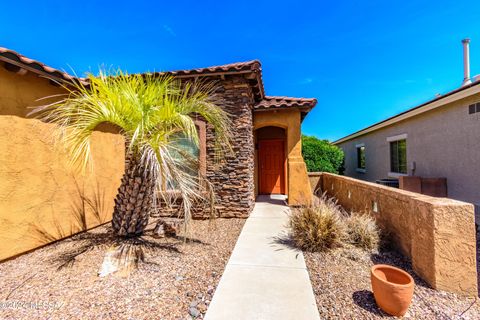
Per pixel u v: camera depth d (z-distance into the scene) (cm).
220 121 580
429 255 367
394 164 1295
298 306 326
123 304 328
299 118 1006
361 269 429
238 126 787
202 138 793
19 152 498
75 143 454
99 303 329
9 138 479
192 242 564
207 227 691
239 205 790
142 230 566
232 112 787
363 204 689
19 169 497
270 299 342
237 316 307
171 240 571
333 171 1583
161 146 456
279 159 1278
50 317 301
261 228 681
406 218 457
